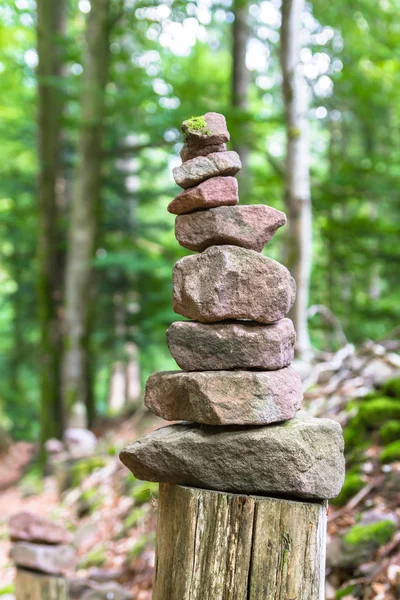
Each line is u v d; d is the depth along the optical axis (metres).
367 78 11.21
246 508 2.21
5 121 13.23
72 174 14.60
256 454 2.20
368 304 12.11
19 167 14.88
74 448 9.24
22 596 4.25
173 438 2.30
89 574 5.37
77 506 7.90
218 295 2.31
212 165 2.39
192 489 2.29
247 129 10.27
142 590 5.05
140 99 10.61
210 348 2.33
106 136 12.64
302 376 6.87
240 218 2.37
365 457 5.23
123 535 6.27
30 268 15.07
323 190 10.76
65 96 12.09
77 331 11.64
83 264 11.66
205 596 2.23
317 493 2.23
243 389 2.24
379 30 10.61
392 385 5.80
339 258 11.77
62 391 12.16
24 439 16.09
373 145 13.70
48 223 12.49
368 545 4.06
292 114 7.36
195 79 11.86
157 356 15.62
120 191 13.27
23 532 4.39
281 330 2.35
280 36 7.21
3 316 18.84
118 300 13.52
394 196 11.20
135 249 12.84
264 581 2.19
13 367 16.53
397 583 3.69
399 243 11.41
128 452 2.35
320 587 2.24
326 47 9.70
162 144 11.12
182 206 2.43
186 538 2.26
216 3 10.54
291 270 7.41
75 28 15.34
